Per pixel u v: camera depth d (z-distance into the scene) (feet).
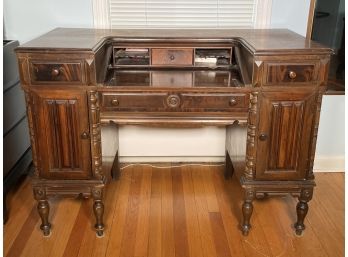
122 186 7.61
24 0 7.22
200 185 7.69
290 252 5.81
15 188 7.43
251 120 5.52
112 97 5.49
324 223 6.50
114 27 7.45
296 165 5.78
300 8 7.33
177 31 6.84
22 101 7.29
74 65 5.17
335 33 7.42
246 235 6.15
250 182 5.82
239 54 6.04
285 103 5.43
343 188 7.59
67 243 5.97
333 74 7.57
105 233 6.20
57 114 5.43
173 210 6.83
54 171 5.76
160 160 8.48
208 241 6.04
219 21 7.48
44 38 5.90
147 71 6.20
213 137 8.25
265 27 7.42
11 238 6.05
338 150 8.10
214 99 5.50
